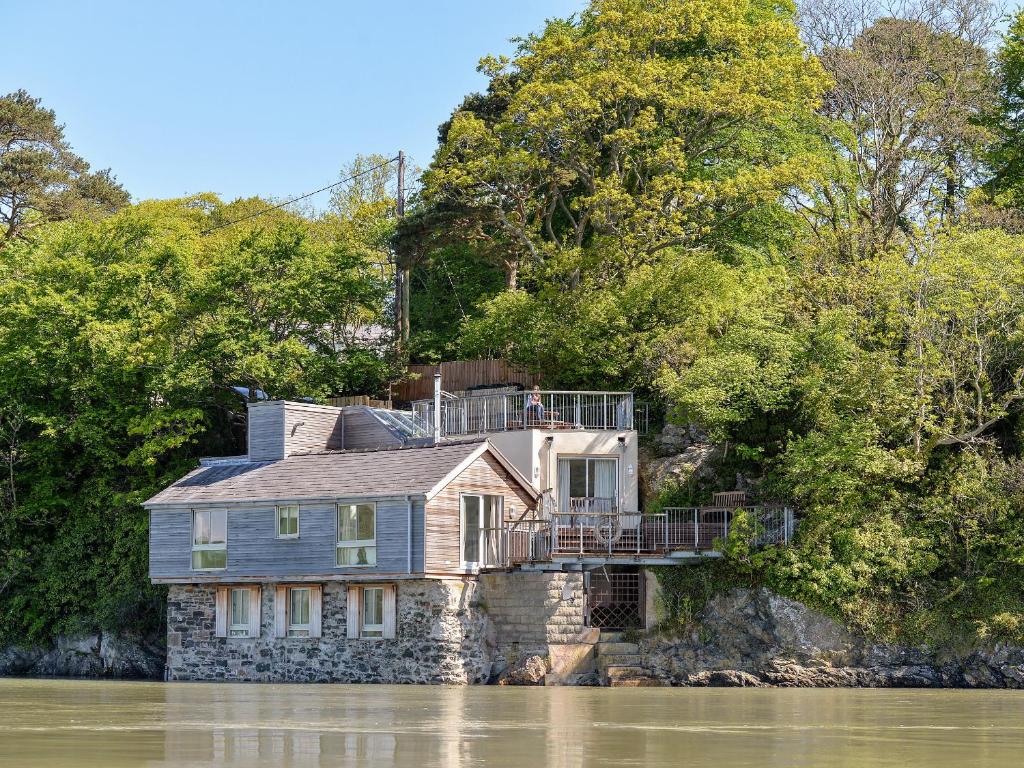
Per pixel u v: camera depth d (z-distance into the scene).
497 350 63.84
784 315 53.78
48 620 59.62
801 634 45.88
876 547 47.16
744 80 59.88
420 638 45.66
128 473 62.28
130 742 21.83
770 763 18.95
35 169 78.12
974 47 65.19
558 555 45.97
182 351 61.78
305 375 62.28
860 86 61.81
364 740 22.19
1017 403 51.41
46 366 62.19
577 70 60.91
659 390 55.38
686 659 46.81
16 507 61.22
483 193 61.09
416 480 46.41
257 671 48.94
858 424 48.28
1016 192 63.72
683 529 48.09
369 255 79.44
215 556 49.97
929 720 27.42
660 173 63.25
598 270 60.44
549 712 29.30
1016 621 44.69
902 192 61.34
